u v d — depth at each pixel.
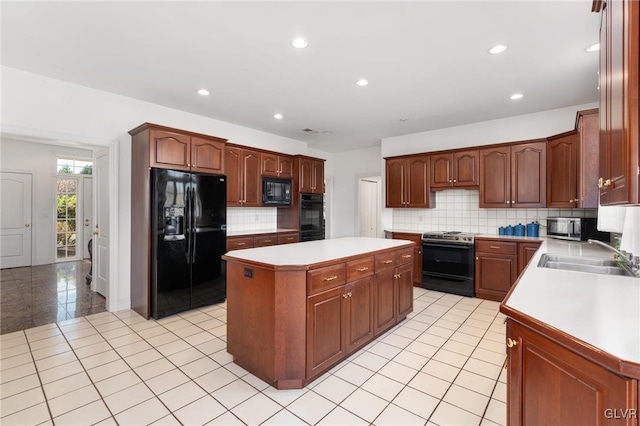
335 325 2.21
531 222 4.12
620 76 0.90
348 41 2.37
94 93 3.32
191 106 3.88
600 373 0.83
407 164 4.87
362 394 1.95
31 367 2.26
